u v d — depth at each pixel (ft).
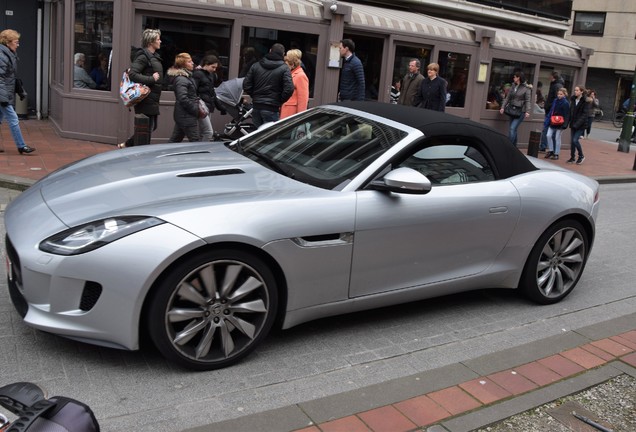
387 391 10.35
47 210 11.04
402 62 41.34
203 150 14.74
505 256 14.38
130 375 10.44
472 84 45.14
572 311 15.34
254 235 10.53
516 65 48.06
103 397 9.73
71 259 9.85
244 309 10.89
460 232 13.23
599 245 22.50
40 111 39.52
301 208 11.17
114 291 9.85
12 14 37.83
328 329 13.03
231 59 33.88
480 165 14.08
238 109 31.58
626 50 106.52
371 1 44.04
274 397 10.19
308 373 11.09
